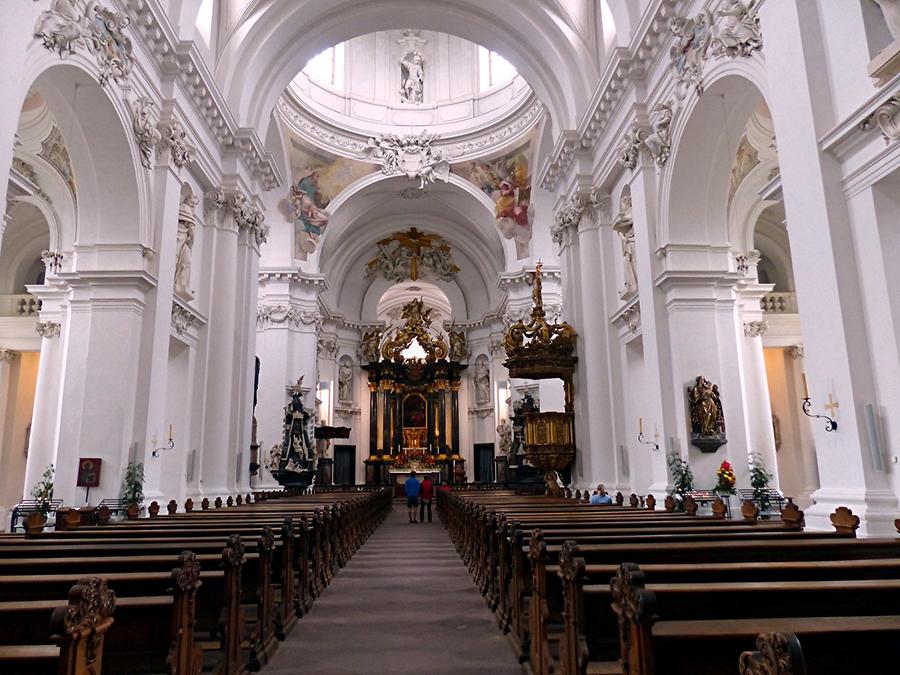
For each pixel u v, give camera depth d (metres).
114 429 9.76
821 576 3.38
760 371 14.23
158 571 3.87
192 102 12.21
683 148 10.42
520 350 15.43
